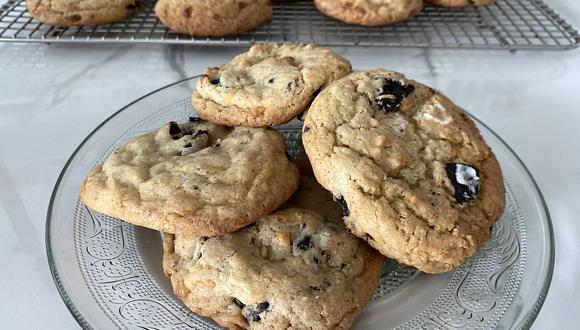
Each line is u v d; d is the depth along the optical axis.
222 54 0.27
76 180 0.17
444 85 0.25
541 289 0.14
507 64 0.27
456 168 0.15
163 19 0.26
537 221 0.16
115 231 0.16
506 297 0.14
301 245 0.15
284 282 0.14
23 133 0.22
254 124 0.17
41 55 0.26
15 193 0.19
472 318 0.14
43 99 0.23
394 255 0.14
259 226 0.15
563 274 0.17
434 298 0.15
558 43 0.27
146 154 0.17
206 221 0.14
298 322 0.13
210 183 0.15
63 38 0.26
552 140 0.22
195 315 0.14
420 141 0.16
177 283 0.14
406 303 0.15
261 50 0.20
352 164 0.15
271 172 0.16
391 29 0.28
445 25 0.29
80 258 0.15
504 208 0.16
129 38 0.26
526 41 0.27
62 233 0.16
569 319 0.16
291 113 0.17
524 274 0.15
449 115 0.17
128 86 0.24
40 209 0.18
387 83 0.17
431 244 0.14
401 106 0.17
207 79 0.18
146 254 0.16
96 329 0.13
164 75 0.25
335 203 0.17
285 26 0.28
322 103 0.16
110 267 0.15
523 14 0.30
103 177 0.16
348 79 0.17
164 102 0.20
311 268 0.14
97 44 0.27
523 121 0.23
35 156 0.21
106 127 0.19
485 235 0.15
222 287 0.14
